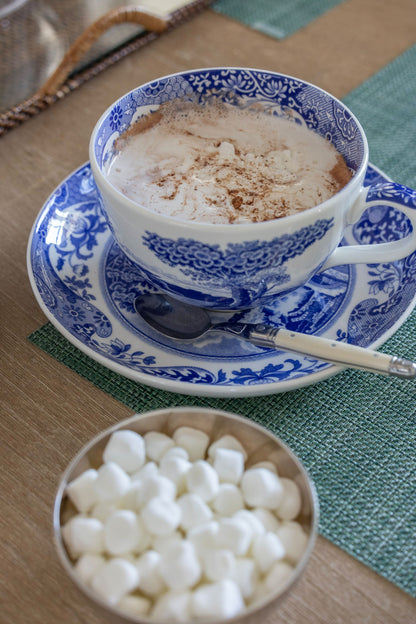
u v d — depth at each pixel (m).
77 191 0.49
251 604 0.31
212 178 0.44
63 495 0.33
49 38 0.63
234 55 0.62
